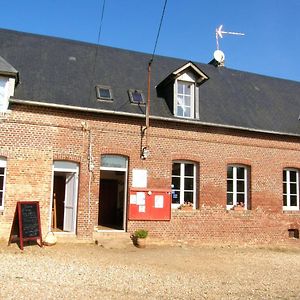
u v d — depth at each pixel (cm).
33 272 891
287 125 1745
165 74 1719
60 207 1532
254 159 1623
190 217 1485
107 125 1402
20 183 1273
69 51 1620
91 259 1096
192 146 1519
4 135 1269
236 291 827
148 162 1446
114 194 1806
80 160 1355
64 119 1346
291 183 1720
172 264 1099
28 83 1369
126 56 1745
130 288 805
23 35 1608
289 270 1100
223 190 1552
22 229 1204
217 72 1927
